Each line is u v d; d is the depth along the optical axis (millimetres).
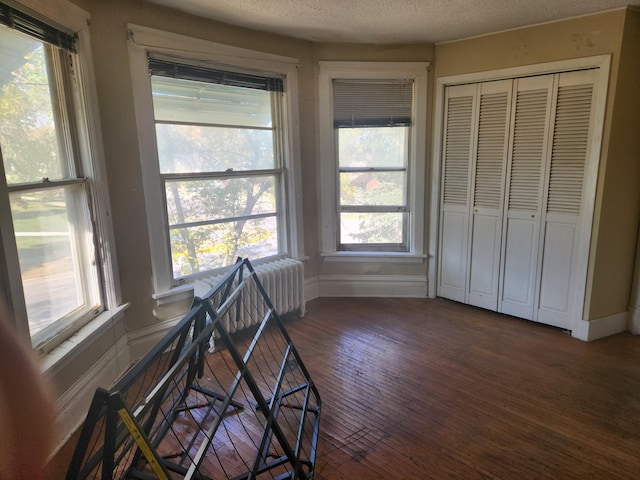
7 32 1812
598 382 2510
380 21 2951
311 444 1955
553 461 1872
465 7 2654
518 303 3439
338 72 3602
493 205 3449
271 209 3553
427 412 2236
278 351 2947
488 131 3379
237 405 2291
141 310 2762
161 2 2562
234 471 1845
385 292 3990
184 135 2902
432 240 3861
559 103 2990
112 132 2482
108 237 2463
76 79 2230
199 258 3096
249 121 3287
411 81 3648
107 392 1101
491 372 2637
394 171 3852
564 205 3074
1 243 1657
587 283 3021
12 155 1873
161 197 2775
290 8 2668
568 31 2875
